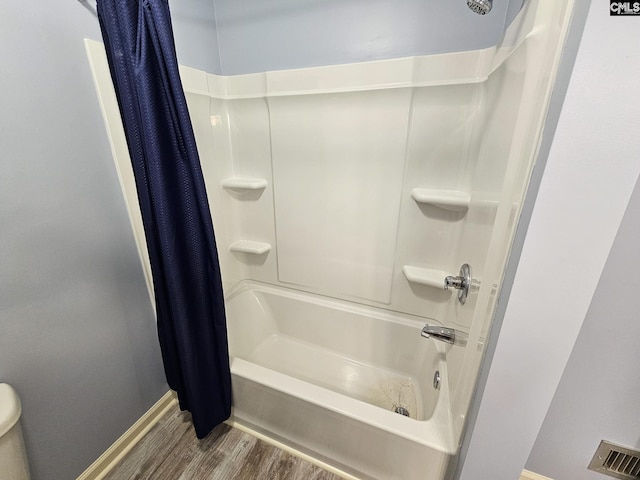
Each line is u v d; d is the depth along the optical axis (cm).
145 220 102
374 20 121
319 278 170
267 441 128
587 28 37
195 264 102
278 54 142
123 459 122
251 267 187
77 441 106
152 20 79
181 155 93
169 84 86
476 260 87
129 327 122
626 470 89
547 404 60
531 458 100
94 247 105
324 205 154
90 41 97
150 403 137
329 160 145
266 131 154
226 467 119
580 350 80
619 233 67
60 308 96
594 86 39
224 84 154
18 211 83
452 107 118
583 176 44
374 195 142
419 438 89
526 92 57
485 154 95
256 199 170
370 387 150
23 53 81
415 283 146
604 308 74
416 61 116
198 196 96
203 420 118
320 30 131
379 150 134
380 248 149
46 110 88
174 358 124
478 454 71
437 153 125
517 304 54
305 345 179
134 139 92
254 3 139
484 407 65
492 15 105
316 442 114
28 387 90
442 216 133
